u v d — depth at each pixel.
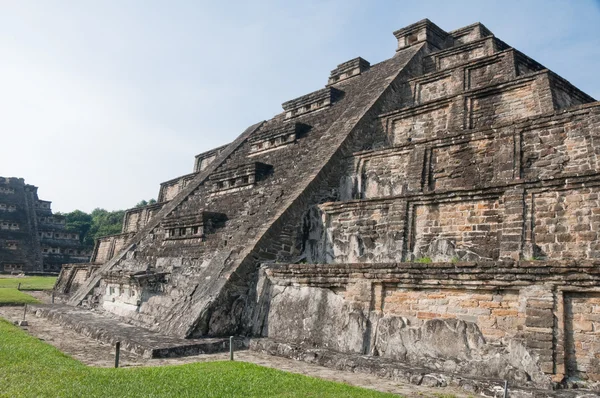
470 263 8.51
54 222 58.25
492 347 8.01
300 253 13.93
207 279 13.02
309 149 17.59
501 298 8.16
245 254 12.71
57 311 15.85
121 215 80.50
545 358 7.36
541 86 13.55
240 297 12.30
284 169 17.39
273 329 11.53
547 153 11.24
